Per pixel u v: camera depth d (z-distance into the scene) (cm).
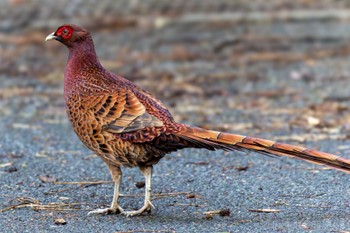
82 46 921
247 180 1045
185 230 844
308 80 1830
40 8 2544
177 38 2283
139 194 994
